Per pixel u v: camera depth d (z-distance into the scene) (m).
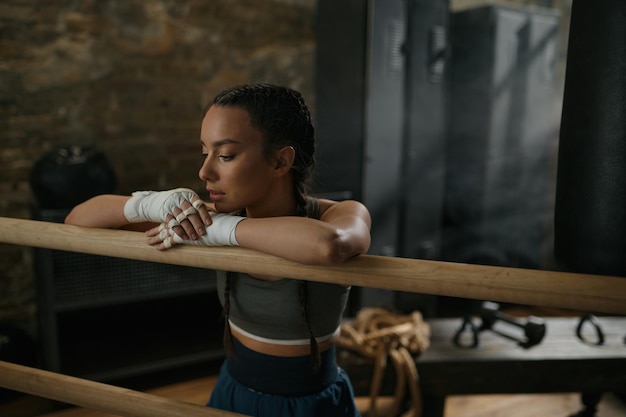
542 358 1.94
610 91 0.65
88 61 2.67
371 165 3.02
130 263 2.35
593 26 0.67
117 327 2.82
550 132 3.47
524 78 3.30
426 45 3.06
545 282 0.67
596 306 0.65
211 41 2.94
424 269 0.72
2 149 2.53
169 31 2.83
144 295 2.37
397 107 3.05
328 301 0.96
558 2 3.77
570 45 0.72
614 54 0.65
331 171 2.79
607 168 0.67
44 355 2.37
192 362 2.50
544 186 3.53
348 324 2.15
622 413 2.26
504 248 3.46
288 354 0.98
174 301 3.01
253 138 0.84
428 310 3.28
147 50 2.79
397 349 1.92
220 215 0.84
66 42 2.61
